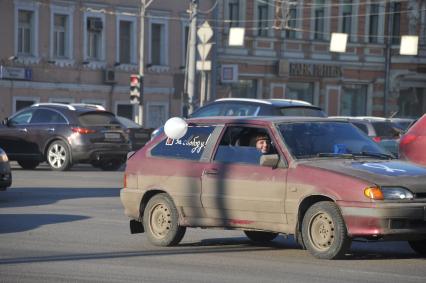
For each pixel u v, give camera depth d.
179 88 78.81
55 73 94.19
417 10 120.81
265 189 23.14
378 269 21.56
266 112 42.62
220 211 24.14
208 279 20.23
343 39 98.06
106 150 54.53
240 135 24.42
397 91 123.25
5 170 36.03
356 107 122.38
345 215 21.67
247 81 112.31
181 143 25.55
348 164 22.64
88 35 97.50
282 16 111.81
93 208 35.03
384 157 23.88
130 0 100.75
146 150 26.27
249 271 21.30
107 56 99.06
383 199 21.38
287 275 20.70
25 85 91.38
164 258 23.36
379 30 121.25
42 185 44.88
